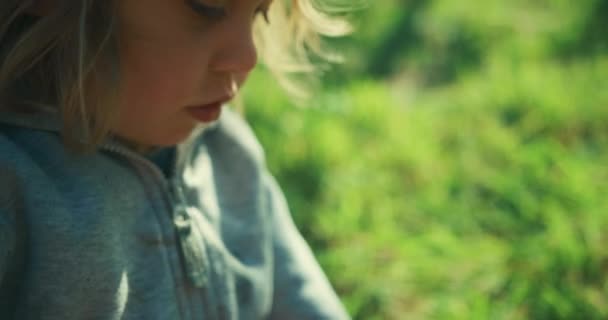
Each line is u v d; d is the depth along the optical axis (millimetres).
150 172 1470
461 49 4590
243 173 1696
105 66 1291
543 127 3607
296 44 1718
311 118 3525
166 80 1325
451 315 2529
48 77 1324
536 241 2777
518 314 2543
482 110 3773
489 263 2732
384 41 4641
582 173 3104
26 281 1322
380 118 3650
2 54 1305
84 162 1375
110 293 1369
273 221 1763
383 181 3215
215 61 1335
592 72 4055
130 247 1432
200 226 1554
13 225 1298
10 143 1318
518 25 4738
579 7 4750
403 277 2705
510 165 3287
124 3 1289
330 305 1768
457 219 2992
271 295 1725
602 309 2539
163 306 1461
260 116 3490
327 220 2951
